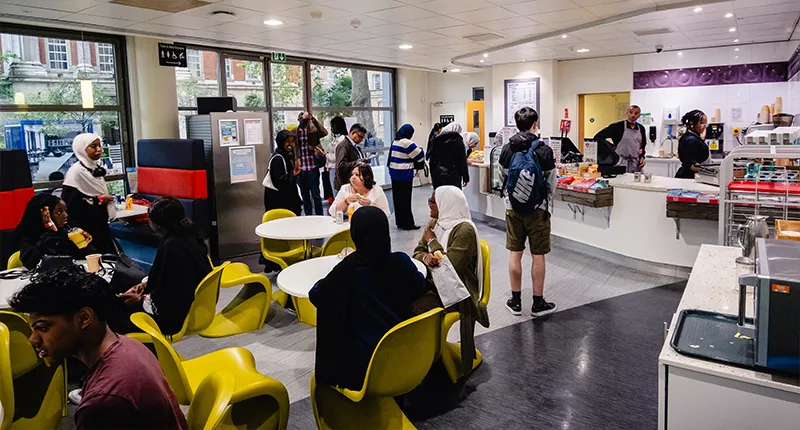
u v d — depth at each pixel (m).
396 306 2.39
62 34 6.50
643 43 8.52
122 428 1.37
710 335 1.78
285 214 5.10
